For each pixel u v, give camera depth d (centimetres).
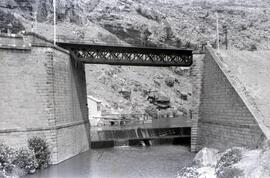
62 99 4128
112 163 4112
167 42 18488
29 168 3394
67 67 4431
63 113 4138
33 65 3697
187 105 14538
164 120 10669
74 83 4809
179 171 3462
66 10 16250
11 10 13825
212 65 4397
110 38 16775
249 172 2459
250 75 4238
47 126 3716
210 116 4350
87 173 3519
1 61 3531
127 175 3444
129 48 5303
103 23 17688
